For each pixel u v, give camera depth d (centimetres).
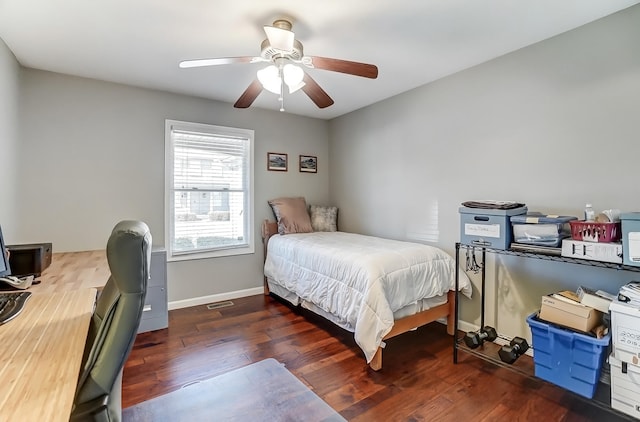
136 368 220
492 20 201
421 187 320
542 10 191
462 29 212
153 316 284
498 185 256
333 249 274
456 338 232
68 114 283
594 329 177
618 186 195
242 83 306
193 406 169
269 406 169
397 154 346
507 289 251
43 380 76
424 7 186
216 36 218
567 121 217
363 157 392
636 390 154
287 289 328
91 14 191
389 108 354
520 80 241
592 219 183
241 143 382
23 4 180
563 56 218
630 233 155
